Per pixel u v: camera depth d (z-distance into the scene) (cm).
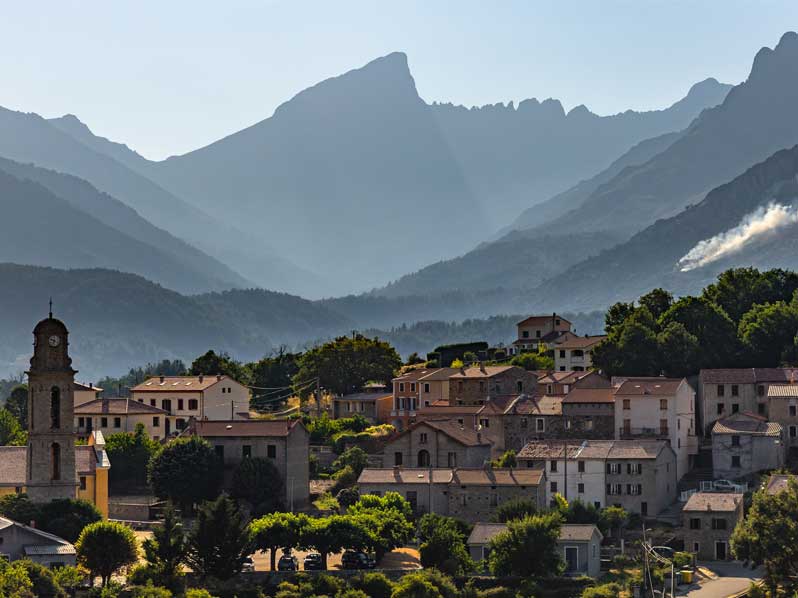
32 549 19875
